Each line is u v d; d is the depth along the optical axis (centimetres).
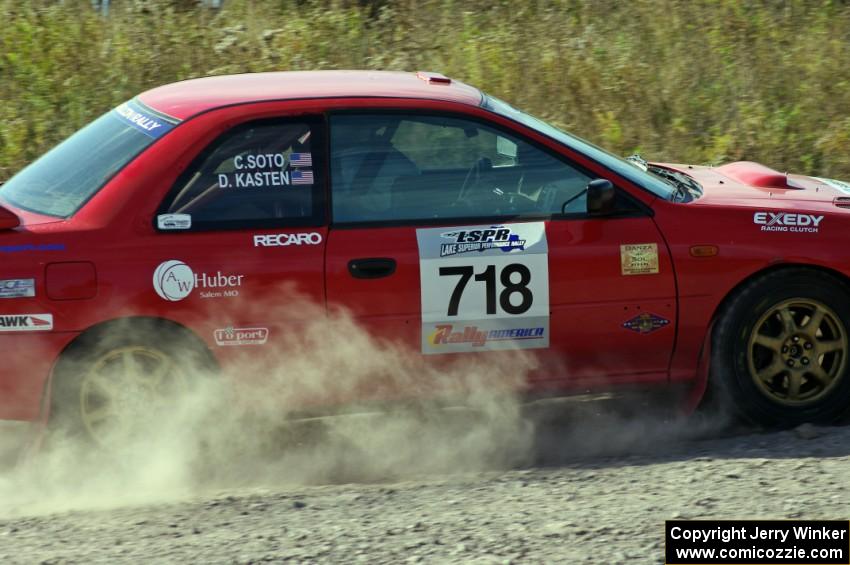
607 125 3491
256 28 4019
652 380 1930
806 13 4094
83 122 3472
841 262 1892
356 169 1855
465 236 1845
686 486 1653
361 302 1820
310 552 1448
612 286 1870
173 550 1472
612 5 4184
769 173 2122
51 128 3419
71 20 3878
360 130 1866
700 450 1853
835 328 1923
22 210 1850
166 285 1772
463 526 1527
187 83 2077
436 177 1872
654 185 1947
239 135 1834
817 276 1903
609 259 1862
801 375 1928
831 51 3831
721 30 3978
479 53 3819
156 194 1795
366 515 1595
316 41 3947
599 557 1406
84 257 1756
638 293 1877
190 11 4056
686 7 4100
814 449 1797
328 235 1820
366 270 1814
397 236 1834
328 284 1809
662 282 1878
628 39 3959
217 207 1811
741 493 1608
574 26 4053
